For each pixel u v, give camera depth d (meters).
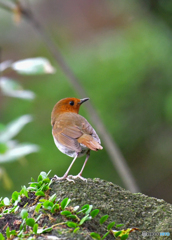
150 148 13.98
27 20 10.23
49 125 13.47
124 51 14.62
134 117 13.72
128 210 4.63
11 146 5.90
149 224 4.52
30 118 6.07
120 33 15.64
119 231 4.21
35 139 13.19
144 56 14.14
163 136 13.89
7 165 12.68
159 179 14.14
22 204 4.59
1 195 12.09
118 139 13.56
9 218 4.32
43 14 18.78
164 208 4.71
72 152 6.36
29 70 6.32
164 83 13.77
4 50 17.47
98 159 12.99
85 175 12.80
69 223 4.05
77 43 16.39
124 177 9.87
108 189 4.89
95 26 16.95
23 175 12.62
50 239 3.87
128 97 13.75
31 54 16.98
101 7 17.50
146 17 13.75
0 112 13.93
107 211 4.57
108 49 15.07
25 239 3.89
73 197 4.67
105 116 13.52
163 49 13.79
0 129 5.89
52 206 4.30
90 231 4.19
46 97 13.96
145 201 4.80
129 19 15.66
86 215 4.22
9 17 18.28
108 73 14.13
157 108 13.72
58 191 4.76
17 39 17.86
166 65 13.73
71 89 13.89
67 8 18.52
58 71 14.64
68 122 6.50
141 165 14.12
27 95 6.51
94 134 6.38
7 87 6.40
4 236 4.11
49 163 12.75
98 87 13.86
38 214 4.30
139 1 13.42
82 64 14.62
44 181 4.90
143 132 13.74
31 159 12.87
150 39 14.20
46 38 10.38
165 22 12.75
